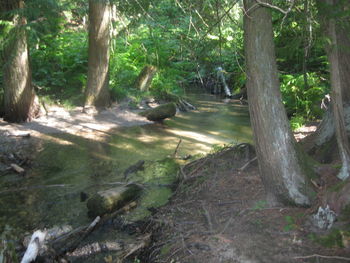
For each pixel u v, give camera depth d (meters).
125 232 5.23
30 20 10.51
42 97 11.66
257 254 3.93
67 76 13.39
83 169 7.58
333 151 5.82
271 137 4.53
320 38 4.53
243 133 10.62
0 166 7.52
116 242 4.95
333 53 4.57
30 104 10.65
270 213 4.55
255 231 4.32
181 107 13.84
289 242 4.03
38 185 6.79
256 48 4.44
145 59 14.20
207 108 14.38
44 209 5.89
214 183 5.80
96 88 11.92
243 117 12.87
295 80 11.65
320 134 6.11
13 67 10.16
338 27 4.80
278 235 4.17
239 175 5.89
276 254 3.89
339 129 4.71
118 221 5.47
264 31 4.41
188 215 5.11
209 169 6.38
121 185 6.73
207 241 4.30
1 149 8.52
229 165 6.38
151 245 4.75
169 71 15.38
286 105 11.98
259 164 4.74
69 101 12.06
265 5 3.99
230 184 5.65
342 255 3.69
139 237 5.01
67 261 4.57
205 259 4.01
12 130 9.82
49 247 4.70
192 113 13.40
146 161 8.08
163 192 6.42
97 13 11.33
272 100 4.50
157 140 9.77
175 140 9.78
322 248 3.84
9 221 5.50
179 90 15.48
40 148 8.80
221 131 10.84
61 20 14.31
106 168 7.65
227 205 5.07
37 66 12.99
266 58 4.44
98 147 9.05
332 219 4.04
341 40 5.38
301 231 4.15
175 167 7.68
